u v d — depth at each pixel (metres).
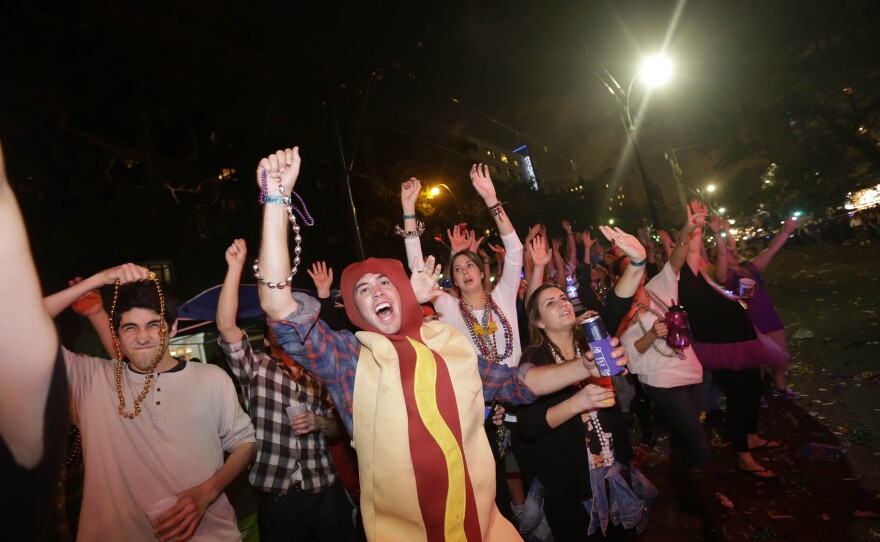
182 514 2.11
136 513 2.17
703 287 4.34
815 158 19.05
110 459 2.19
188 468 2.29
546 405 2.73
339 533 3.09
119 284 2.34
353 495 3.29
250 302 5.66
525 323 4.28
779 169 27.34
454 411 1.81
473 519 1.77
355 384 1.78
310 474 3.03
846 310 9.37
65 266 12.68
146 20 10.43
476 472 1.85
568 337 3.18
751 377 4.22
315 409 3.13
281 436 3.02
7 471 0.50
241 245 2.93
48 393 0.54
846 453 4.16
